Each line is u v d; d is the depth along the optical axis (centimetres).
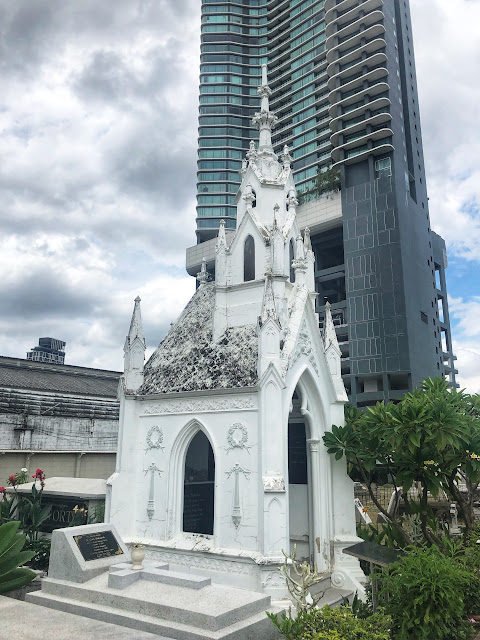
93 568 1501
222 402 1972
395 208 9169
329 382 2250
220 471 1916
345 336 9869
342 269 9894
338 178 10044
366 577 1972
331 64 10750
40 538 2408
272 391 1850
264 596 1320
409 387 8531
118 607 1315
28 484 2942
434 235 12169
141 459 2152
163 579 1419
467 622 1336
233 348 2119
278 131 13375
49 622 1067
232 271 2378
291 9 14325
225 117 14200
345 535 2100
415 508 1970
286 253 2383
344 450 2081
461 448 1884
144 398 2208
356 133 9944
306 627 1139
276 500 1750
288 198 2564
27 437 3891
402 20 11131
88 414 4334
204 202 13550
